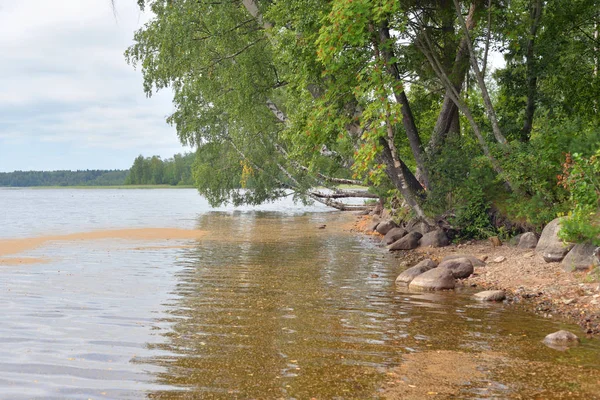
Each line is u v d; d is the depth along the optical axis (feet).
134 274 49.67
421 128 89.45
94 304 36.40
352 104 68.74
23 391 20.77
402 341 28.27
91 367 23.66
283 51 69.21
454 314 34.68
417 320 32.96
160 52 94.38
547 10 78.74
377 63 59.67
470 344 27.81
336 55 59.41
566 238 44.68
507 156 63.57
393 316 33.99
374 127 58.44
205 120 117.60
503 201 67.56
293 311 35.17
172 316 33.32
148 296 39.47
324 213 149.79
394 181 72.69
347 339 28.55
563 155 59.11
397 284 45.73
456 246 65.62
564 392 21.15
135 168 601.21
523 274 46.26
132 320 32.17
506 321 32.89
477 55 78.18
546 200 59.88
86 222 119.34
